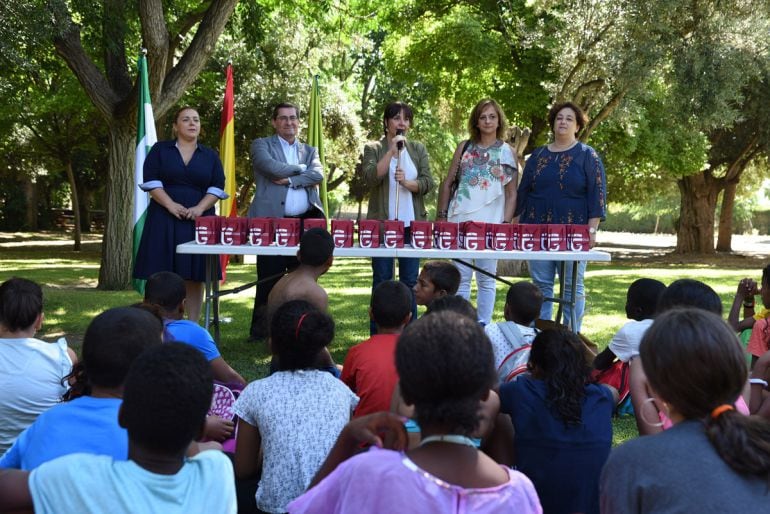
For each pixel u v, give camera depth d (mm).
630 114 16500
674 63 14195
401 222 5219
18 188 35031
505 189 6062
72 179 24578
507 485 1625
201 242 5125
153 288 3773
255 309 6719
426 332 1653
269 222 5109
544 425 2668
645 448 1659
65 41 11312
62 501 1684
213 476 1778
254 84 20234
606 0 13812
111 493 1684
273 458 2699
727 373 1624
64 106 17844
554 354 2736
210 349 3729
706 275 15945
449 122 22422
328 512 1669
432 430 1641
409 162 6066
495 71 18953
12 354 2996
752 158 27875
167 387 1680
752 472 1546
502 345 3613
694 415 1673
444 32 17469
